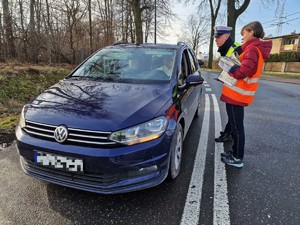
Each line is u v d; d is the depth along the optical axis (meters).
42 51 15.82
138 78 3.29
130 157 2.24
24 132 2.48
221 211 2.39
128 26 24.52
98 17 20.70
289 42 49.22
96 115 2.33
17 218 2.23
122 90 2.87
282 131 4.90
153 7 21.55
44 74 9.48
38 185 2.74
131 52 3.85
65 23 17.73
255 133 4.74
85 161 2.21
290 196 2.68
